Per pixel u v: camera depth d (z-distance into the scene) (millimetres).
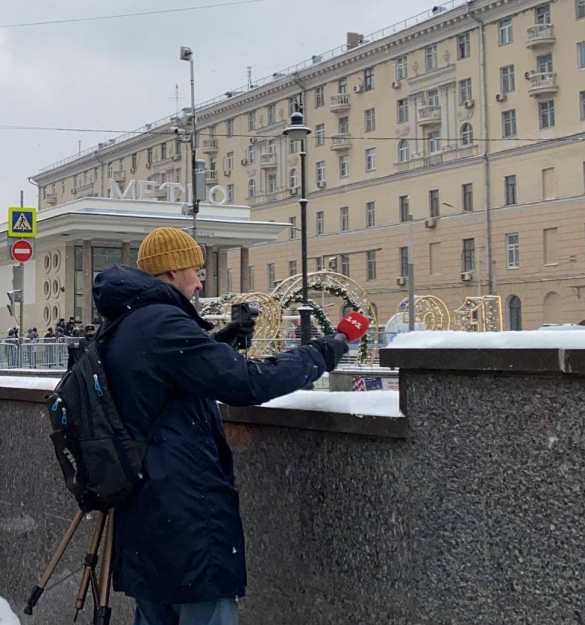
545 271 49906
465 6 54438
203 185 34531
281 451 2912
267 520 2973
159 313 2455
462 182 55375
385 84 61688
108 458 2373
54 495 4102
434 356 2281
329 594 2719
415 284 58125
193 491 2389
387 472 2506
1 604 4484
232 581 2414
